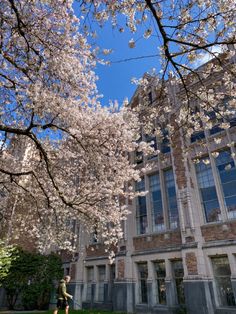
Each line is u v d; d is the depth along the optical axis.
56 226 12.70
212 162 14.57
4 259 12.70
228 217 13.25
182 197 14.61
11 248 14.49
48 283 18.94
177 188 15.14
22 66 9.95
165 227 15.57
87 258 19.42
